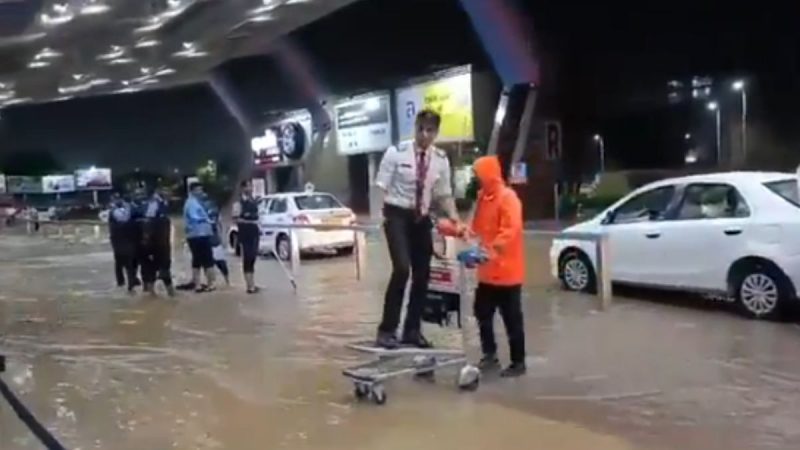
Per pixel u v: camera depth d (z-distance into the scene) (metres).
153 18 26.97
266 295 12.05
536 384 6.29
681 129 29.70
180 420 5.62
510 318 6.50
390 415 5.57
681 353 7.20
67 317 10.66
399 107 31.89
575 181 29.33
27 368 7.43
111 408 5.97
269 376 6.82
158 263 12.72
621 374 6.53
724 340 7.67
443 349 6.65
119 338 8.92
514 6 26.56
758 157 26.61
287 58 35.81
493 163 6.45
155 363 7.52
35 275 16.80
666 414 5.43
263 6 25.88
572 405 5.70
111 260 20.30
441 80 29.48
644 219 10.04
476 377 6.19
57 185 56.44
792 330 8.02
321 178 37.44
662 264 9.59
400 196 6.31
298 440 5.09
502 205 6.39
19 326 9.98
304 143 38.72
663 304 9.82
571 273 11.08
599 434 5.04
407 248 6.37
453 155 29.06
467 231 6.43
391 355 6.21
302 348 7.97
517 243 6.45
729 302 9.63
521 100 28.39
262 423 5.48
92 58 35.03
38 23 26.47
